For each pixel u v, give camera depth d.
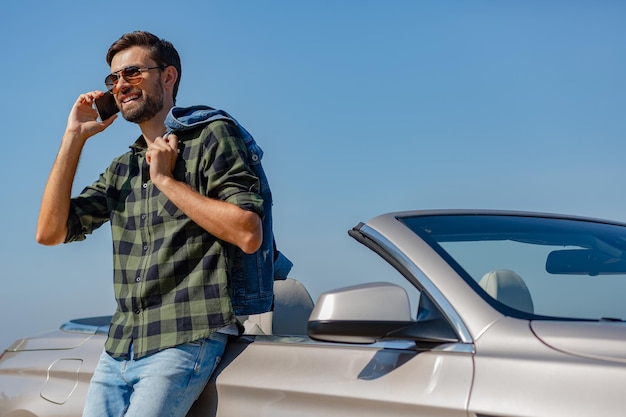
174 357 2.66
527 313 2.28
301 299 3.33
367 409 2.27
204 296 2.73
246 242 2.65
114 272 2.89
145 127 3.13
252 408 2.56
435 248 2.41
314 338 2.32
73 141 3.12
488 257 2.45
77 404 3.05
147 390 2.64
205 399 2.72
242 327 2.83
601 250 2.67
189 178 2.83
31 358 3.37
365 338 2.25
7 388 3.35
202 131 2.85
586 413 1.90
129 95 3.07
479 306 2.24
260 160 2.94
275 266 3.25
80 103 3.19
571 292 2.40
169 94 3.16
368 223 2.59
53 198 3.08
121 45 3.10
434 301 2.29
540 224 2.78
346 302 2.25
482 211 2.80
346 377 2.36
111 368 2.79
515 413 1.99
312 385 2.40
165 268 2.76
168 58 3.14
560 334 2.09
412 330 2.27
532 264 2.47
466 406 2.08
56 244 3.14
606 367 1.93
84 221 3.14
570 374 1.97
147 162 2.82
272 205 2.98
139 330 2.74
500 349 2.12
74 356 3.19
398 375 2.26
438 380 2.17
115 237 2.92
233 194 2.71
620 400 1.87
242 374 2.63
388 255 2.46
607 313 2.34
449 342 2.22
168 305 2.73
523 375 2.04
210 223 2.66
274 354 2.61
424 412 2.15
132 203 2.93
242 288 2.86
